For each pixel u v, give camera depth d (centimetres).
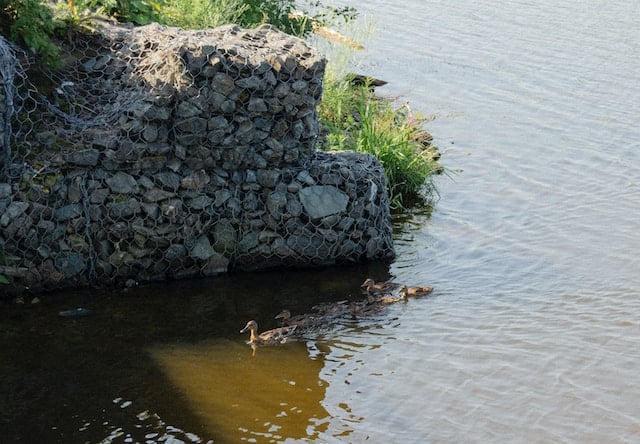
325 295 1617
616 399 1348
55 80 1694
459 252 1767
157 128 1573
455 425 1292
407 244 1794
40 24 1708
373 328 1516
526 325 1524
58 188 1559
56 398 1333
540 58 2744
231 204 1633
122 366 1408
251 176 1641
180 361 1426
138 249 1603
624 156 2181
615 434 1277
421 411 1320
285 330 1491
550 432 1280
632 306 1578
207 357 1438
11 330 1483
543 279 1667
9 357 1419
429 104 2422
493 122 2344
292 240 1669
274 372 1405
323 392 1361
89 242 1580
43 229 1555
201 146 1595
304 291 1627
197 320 1533
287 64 1609
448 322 1533
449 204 1961
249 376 1394
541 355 1445
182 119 1573
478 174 2091
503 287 1642
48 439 1251
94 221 1577
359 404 1336
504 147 2216
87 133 1590
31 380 1370
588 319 1540
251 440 1257
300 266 1689
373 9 3089
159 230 1596
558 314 1557
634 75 2638
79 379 1377
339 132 2047
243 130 1609
